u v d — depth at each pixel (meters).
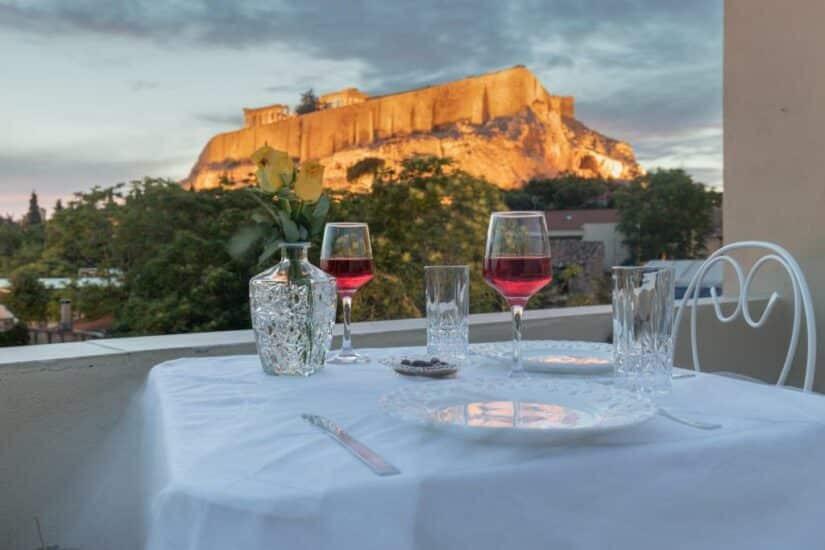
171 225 7.87
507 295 1.01
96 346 1.51
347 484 0.55
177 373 1.04
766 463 0.67
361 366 1.10
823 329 2.29
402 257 7.61
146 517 0.76
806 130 2.30
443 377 0.98
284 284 1.00
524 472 0.59
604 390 0.81
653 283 0.87
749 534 0.66
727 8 2.52
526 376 1.00
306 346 1.00
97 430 1.42
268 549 0.53
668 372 0.88
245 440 0.67
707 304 2.33
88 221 7.87
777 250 1.45
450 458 0.61
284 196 0.98
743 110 2.48
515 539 0.58
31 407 1.37
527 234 0.97
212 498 0.54
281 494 0.54
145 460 0.90
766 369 2.44
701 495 0.64
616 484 0.61
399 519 0.55
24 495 1.36
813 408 0.79
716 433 0.68
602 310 2.25
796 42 2.31
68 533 1.34
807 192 2.31
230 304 7.77
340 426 0.72
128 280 7.82
